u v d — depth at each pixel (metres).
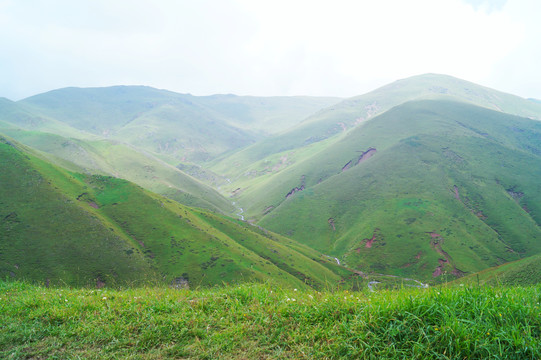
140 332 6.13
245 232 147.62
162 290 8.96
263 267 107.06
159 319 6.47
